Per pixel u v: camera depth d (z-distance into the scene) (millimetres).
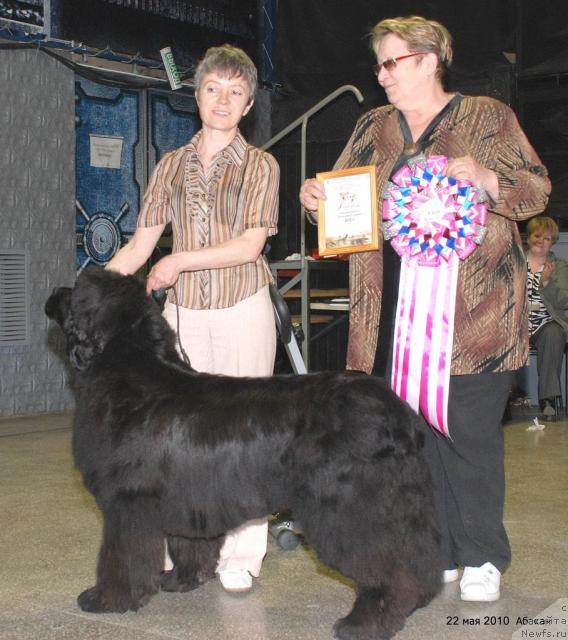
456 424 3457
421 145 3459
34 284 8062
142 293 3207
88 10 8164
